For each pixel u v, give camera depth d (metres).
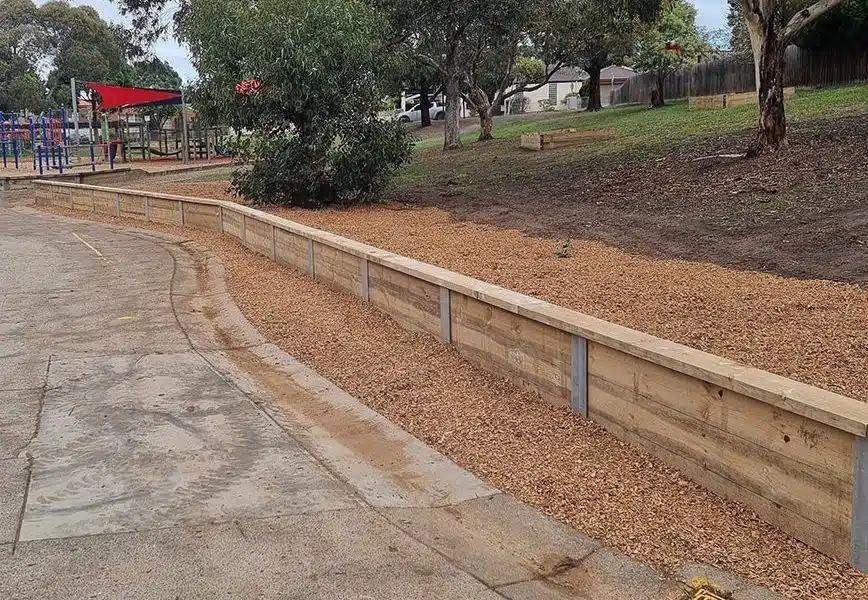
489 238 10.70
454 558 3.59
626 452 4.45
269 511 4.04
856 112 15.68
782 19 17.94
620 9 17.91
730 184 11.68
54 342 7.29
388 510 4.05
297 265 9.99
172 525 3.88
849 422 3.23
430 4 19.80
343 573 3.45
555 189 14.15
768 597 3.25
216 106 15.52
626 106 37.75
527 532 3.82
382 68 15.47
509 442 4.78
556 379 5.10
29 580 3.38
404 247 10.26
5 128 35.19
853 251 7.95
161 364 6.61
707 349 5.56
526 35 29.80
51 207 21.02
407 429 5.15
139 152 40.19
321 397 5.80
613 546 3.68
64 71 60.91
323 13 14.21
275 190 15.30
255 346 7.16
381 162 15.14
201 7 14.95
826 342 5.58
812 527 3.48
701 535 3.69
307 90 14.27
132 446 4.89
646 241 9.69
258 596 3.27
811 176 11.05
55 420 5.34
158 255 12.23
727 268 8.09
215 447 4.89
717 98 24.91
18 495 4.21
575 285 7.64
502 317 5.61
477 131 36.75
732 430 3.82
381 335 7.04
